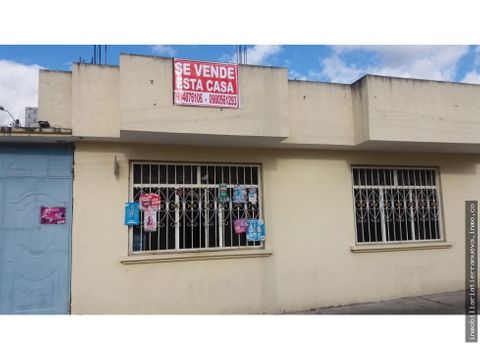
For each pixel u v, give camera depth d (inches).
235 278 241.8
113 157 229.3
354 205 278.2
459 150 295.6
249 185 256.7
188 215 240.7
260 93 227.0
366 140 248.8
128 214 226.5
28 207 216.8
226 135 219.3
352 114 265.1
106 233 223.0
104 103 216.2
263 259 249.8
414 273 284.7
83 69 214.4
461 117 267.4
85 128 211.6
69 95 225.5
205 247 240.8
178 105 211.5
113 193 227.0
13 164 217.6
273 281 249.8
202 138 225.0
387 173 293.6
